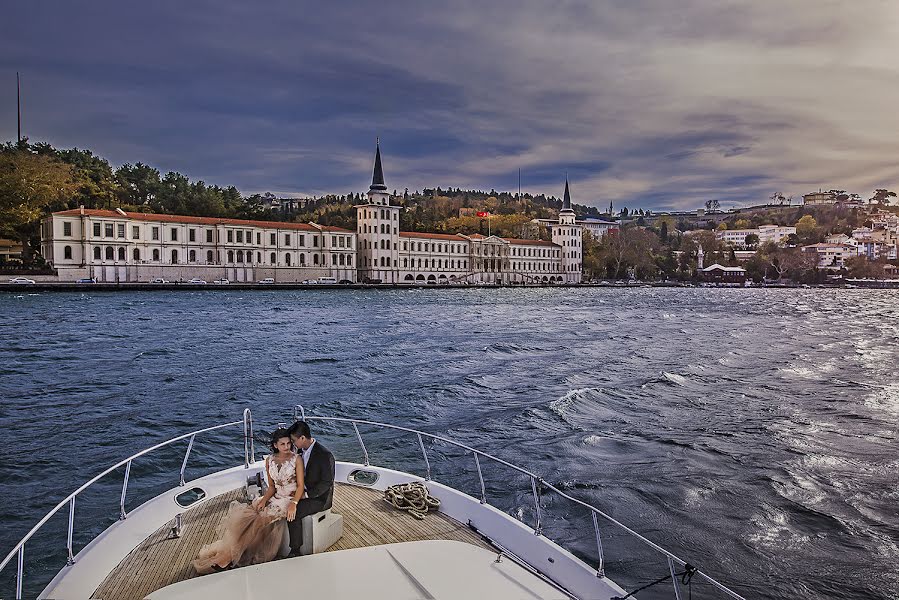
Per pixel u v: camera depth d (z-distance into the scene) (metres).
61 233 108.75
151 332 49.34
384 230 157.38
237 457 17.89
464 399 25.78
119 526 7.31
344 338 48.03
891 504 13.76
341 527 6.97
